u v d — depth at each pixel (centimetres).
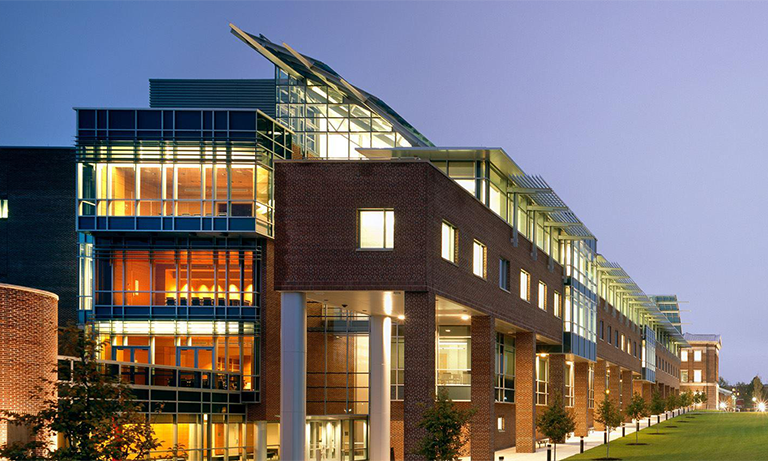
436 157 4500
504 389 5153
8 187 5191
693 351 17525
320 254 3375
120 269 4528
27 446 1892
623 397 9288
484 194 4450
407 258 3353
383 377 3997
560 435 4369
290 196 3409
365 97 5553
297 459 3316
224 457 4247
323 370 4938
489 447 4103
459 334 4869
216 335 4512
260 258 4578
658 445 5400
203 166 4509
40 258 5128
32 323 2386
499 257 4416
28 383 2353
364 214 3409
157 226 4469
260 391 4491
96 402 1956
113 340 4488
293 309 3366
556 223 5528
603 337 7562
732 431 6462
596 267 7131
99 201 4478
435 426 3028
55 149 5219
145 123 4519
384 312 3997
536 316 5125
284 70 5706
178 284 4541
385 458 3931
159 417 3744
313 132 5641
